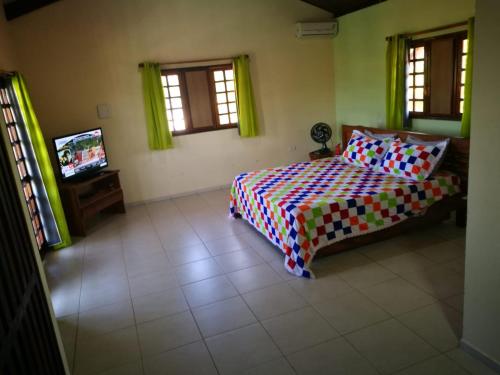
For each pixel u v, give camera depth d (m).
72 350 2.71
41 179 4.34
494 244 2.08
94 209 5.05
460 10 4.44
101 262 4.10
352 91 6.44
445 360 2.32
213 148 6.32
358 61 6.17
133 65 5.61
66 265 4.09
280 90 6.51
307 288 3.24
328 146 7.01
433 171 4.05
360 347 2.50
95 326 2.97
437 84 4.92
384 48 5.61
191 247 4.27
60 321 3.06
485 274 2.16
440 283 3.13
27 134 4.21
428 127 5.20
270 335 2.69
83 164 5.06
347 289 3.17
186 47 5.82
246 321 2.87
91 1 5.26
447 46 4.70
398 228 3.88
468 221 2.19
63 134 5.45
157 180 6.10
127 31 5.49
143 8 5.51
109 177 5.60
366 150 4.77
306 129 6.84
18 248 1.84
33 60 5.14
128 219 5.39
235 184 4.84
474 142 2.06
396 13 5.30
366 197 3.65
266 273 3.55
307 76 6.63
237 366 2.43
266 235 4.03
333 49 6.68
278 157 6.77
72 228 4.89
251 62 6.22
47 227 4.48
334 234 3.54
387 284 3.19
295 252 3.39
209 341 2.68
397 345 2.48
